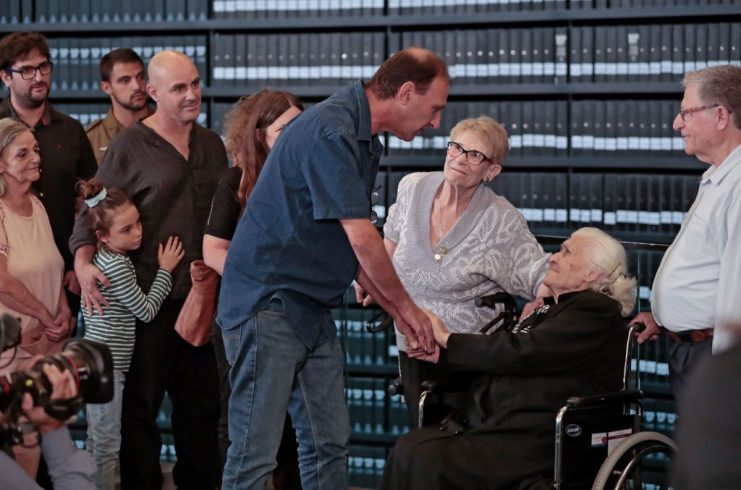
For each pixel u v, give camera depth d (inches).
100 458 300.8
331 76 438.0
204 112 450.9
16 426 162.6
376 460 435.5
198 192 309.9
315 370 236.8
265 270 227.5
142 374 306.8
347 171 218.5
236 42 443.5
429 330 243.3
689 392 101.3
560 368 260.8
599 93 427.5
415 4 431.5
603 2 418.6
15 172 295.0
